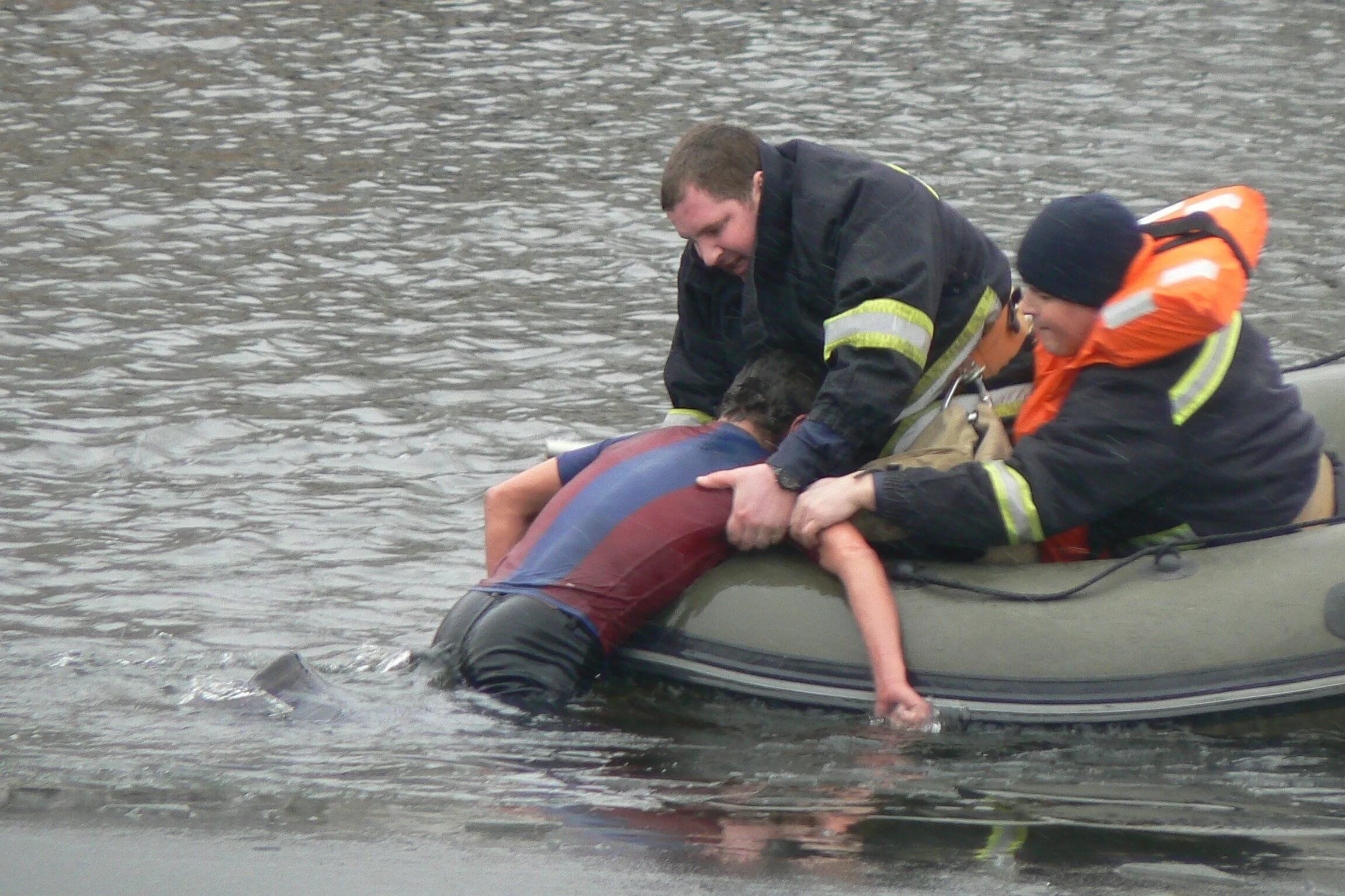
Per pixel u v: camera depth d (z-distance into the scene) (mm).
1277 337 30859
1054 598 16500
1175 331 15727
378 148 45625
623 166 44219
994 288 17844
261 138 46250
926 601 16781
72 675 16734
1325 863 12414
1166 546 16578
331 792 13680
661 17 60500
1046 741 15820
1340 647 15891
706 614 17016
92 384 28297
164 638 18109
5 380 28328
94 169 42719
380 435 26344
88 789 13562
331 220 39281
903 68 54156
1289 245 36844
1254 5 62656
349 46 56125
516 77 53031
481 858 12305
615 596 16812
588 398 28547
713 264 17797
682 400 19750
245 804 13344
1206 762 15164
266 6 60562
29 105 48531
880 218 16906
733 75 53344
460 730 15461
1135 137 46406
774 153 17469
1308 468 16812
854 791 14109
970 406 17797
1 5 58562
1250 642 15977
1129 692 16031
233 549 21359
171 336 31094
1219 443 16312
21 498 23047
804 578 17062
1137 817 13492
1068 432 16297
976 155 44625
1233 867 12320
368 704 15977
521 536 18875
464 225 39125
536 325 32469
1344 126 47625
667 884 11859
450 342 31297
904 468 16859
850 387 16688
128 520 22312
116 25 57281
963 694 16281
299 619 18984
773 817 13359
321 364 29844
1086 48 56656
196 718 15461
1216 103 50156
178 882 11781
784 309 17922
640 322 32844
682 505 17125
